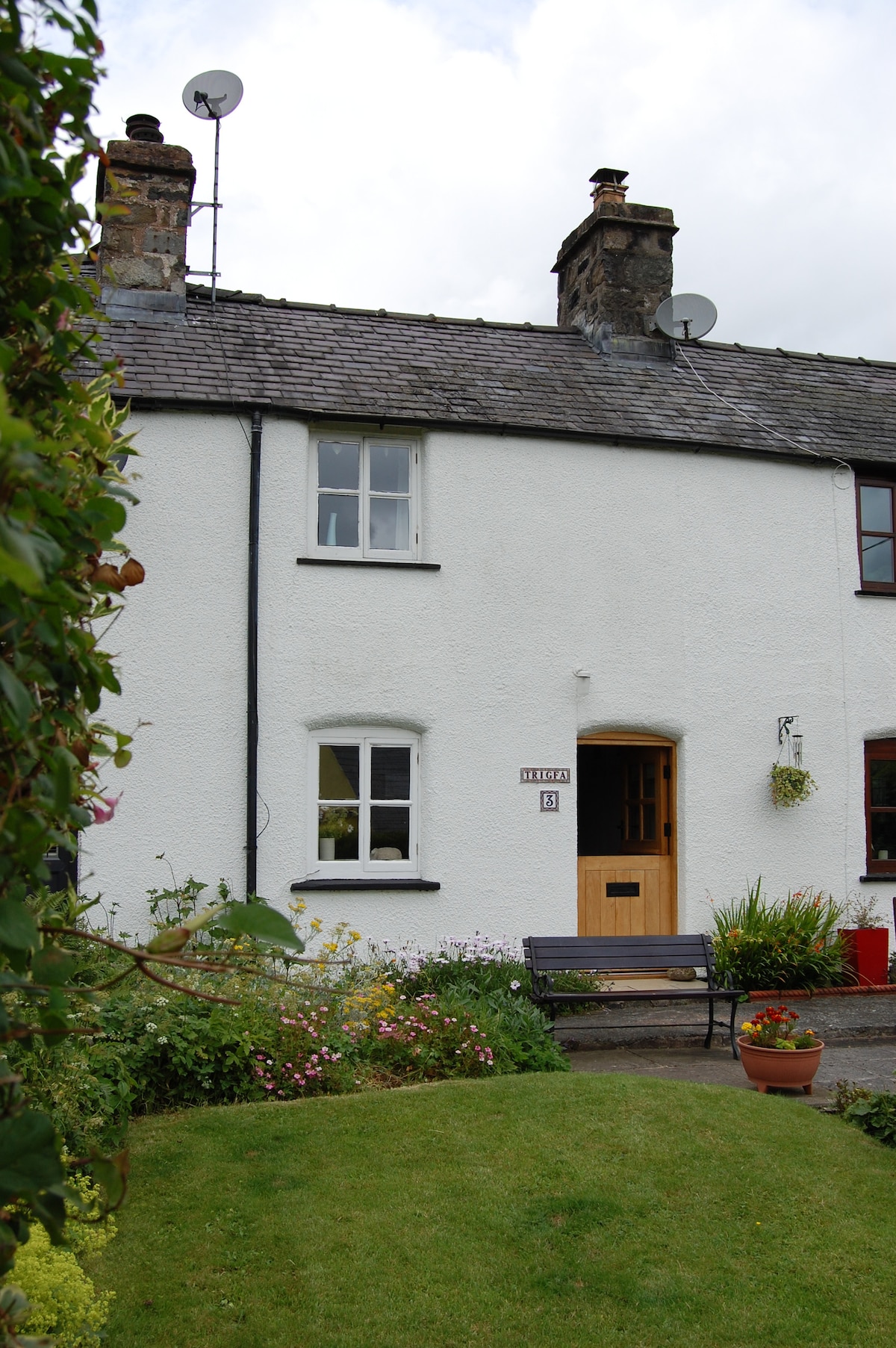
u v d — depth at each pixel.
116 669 2.71
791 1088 8.09
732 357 14.31
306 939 10.07
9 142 1.99
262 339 12.12
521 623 11.64
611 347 13.48
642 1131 6.68
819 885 12.41
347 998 8.14
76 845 2.44
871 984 11.90
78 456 2.50
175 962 1.98
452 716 11.33
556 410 12.16
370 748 11.28
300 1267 5.07
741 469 12.59
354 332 12.76
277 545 11.03
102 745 2.46
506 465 11.79
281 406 11.05
